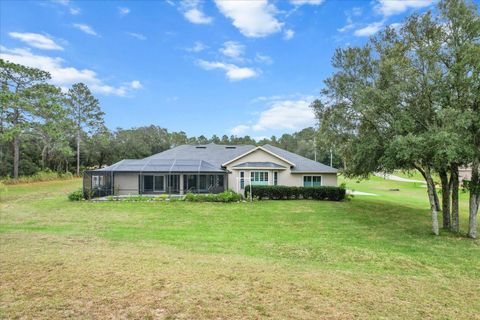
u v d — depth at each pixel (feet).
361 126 55.98
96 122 196.95
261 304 17.56
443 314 17.76
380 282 23.41
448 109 40.37
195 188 96.78
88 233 41.86
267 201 80.18
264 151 95.76
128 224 50.01
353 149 57.16
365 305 18.28
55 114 120.98
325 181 93.76
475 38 43.83
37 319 14.87
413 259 33.04
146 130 256.32
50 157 180.96
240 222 53.93
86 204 72.02
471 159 43.75
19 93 106.22
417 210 71.56
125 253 29.55
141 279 21.13
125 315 15.55
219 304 17.33
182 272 23.22
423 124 47.01
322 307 17.54
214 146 116.26
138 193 94.38
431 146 41.37
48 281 20.22
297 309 17.08
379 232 48.08
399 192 126.52
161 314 15.80
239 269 24.82
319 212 65.31
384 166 52.39
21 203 74.13
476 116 41.57
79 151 196.24
